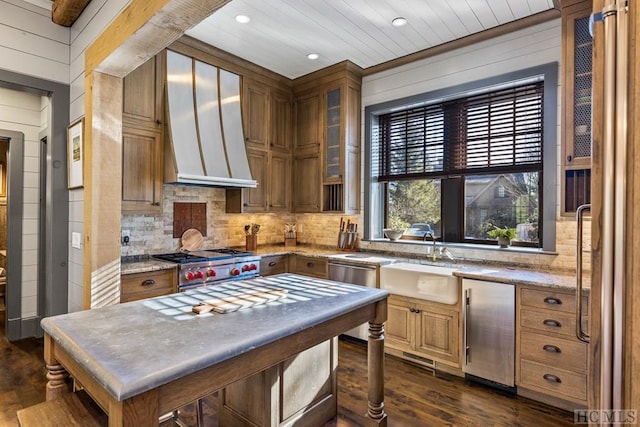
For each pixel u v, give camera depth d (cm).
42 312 383
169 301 190
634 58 81
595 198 88
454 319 298
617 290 83
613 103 84
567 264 296
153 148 334
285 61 405
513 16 308
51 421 132
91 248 258
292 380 210
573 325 240
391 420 237
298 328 157
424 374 305
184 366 116
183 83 356
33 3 294
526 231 332
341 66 410
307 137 454
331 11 300
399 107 406
